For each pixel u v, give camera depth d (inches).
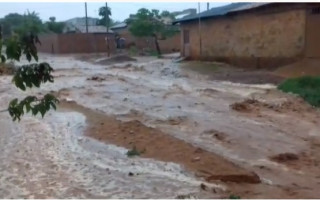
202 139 433.1
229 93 721.0
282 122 515.8
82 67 1317.7
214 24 1181.1
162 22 1891.0
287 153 385.4
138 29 1852.9
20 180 310.7
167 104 633.0
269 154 384.8
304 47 866.1
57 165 343.6
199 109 594.9
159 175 313.9
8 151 387.9
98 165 341.1
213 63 1149.7
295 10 880.3
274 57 955.3
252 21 1021.2
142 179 305.9
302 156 383.2
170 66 1170.0
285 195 281.6
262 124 503.2
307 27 858.8
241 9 1042.1
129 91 763.4
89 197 275.6
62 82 897.5
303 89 677.3
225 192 281.3
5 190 291.0
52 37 2249.0
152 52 1855.3
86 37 2188.7
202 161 343.0
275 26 944.9
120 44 2303.2
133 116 545.3
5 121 512.7
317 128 488.1
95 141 416.5
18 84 114.8
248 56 1043.9
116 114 557.9
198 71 1035.9
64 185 298.0
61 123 499.8
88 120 513.7
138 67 1217.4
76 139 426.3
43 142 417.1
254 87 757.3
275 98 652.7
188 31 1332.4
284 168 348.5
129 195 276.5
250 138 437.4
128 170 327.0
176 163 341.7
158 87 814.5
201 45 1252.5
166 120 520.7
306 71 807.7
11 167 341.1
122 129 451.2
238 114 560.4
